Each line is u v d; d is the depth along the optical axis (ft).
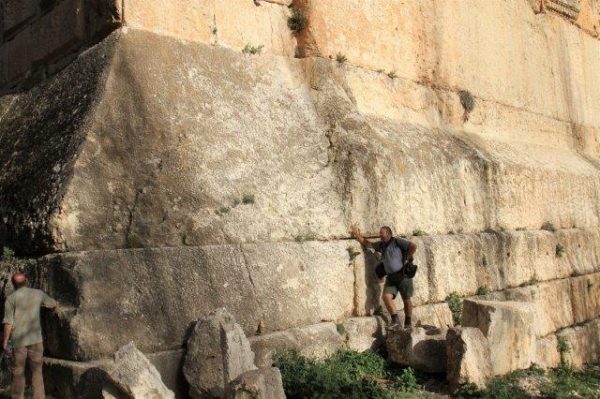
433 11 34.17
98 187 19.66
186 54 23.62
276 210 23.00
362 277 24.79
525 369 24.22
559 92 44.34
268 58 26.66
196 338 19.03
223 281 20.56
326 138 26.27
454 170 30.48
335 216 24.58
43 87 25.93
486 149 34.35
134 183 20.33
